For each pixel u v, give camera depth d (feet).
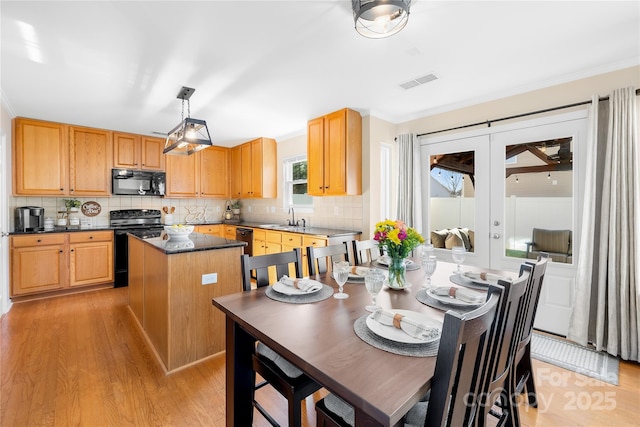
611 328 7.60
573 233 8.64
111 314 10.57
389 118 12.28
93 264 13.32
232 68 7.97
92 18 5.85
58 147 13.01
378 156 11.96
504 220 9.93
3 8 5.49
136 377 6.81
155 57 7.37
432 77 8.59
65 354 7.75
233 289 8.18
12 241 11.41
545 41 6.79
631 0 5.44
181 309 7.25
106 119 12.57
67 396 6.08
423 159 11.89
